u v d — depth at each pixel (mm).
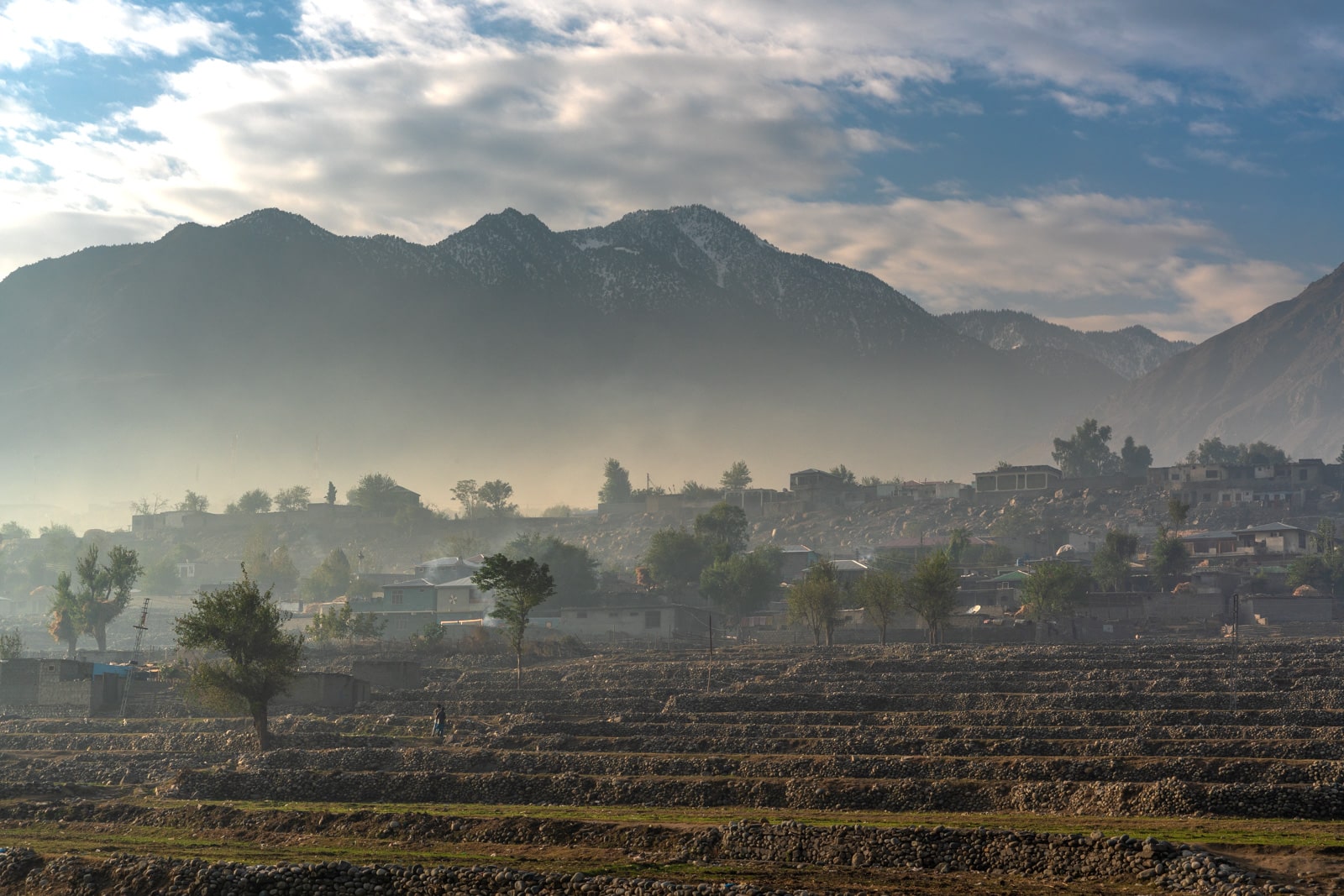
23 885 54906
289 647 92812
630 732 92125
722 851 56875
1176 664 115812
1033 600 166250
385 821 64688
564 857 57000
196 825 67688
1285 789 62438
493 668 136625
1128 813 63594
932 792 68438
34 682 109562
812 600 151875
